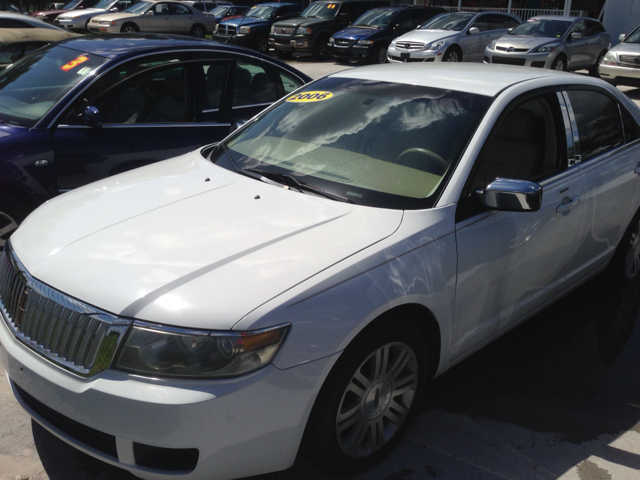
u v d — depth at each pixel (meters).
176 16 22.81
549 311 4.27
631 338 3.95
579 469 2.78
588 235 3.72
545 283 3.47
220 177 3.14
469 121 3.09
